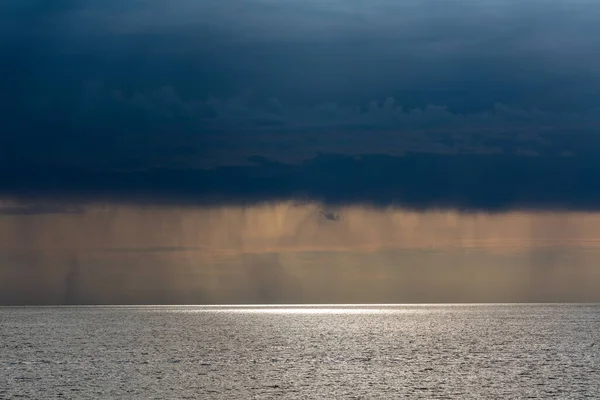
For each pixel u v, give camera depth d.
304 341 160.00
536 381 92.62
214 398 80.25
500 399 79.94
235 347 142.75
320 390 85.69
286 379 94.50
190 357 121.88
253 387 87.69
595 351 132.25
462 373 100.69
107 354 127.19
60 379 94.06
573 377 96.31
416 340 162.12
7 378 94.94
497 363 112.81
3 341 158.12
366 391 84.94
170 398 80.19
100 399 79.44
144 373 100.12
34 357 121.56
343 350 136.12
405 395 82.38
